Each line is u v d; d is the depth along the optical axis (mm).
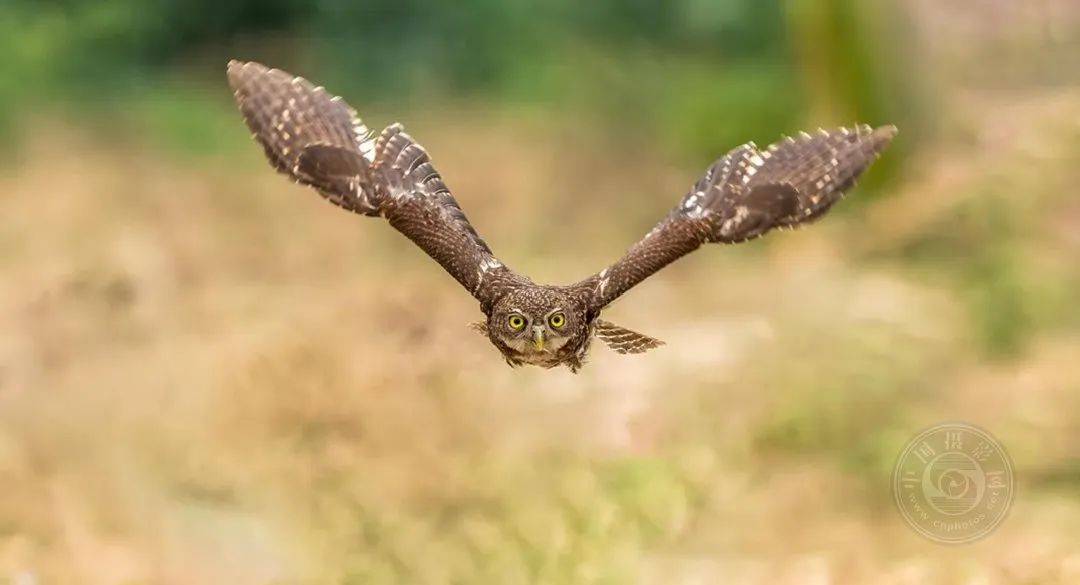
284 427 13297
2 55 30422
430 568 10086
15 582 11578
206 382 14445
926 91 21391
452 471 11602
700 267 20031
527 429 13008
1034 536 11609
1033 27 22031
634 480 10938
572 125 27969
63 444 13281
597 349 15133
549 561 9883
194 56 35094
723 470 12094
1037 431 12883
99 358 16031
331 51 34750
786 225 7508
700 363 14547
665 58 31641
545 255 22406
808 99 22469
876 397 13094
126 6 33812
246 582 11352
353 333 15406
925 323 15000
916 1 21562
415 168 7855
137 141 29016
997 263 15500
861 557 11234
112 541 12156
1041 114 19438
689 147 26125
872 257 18969
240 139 29656
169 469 13055
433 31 34219
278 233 22094
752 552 11250
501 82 32719
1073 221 16750
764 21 32062
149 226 22359
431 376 13805
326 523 10992
